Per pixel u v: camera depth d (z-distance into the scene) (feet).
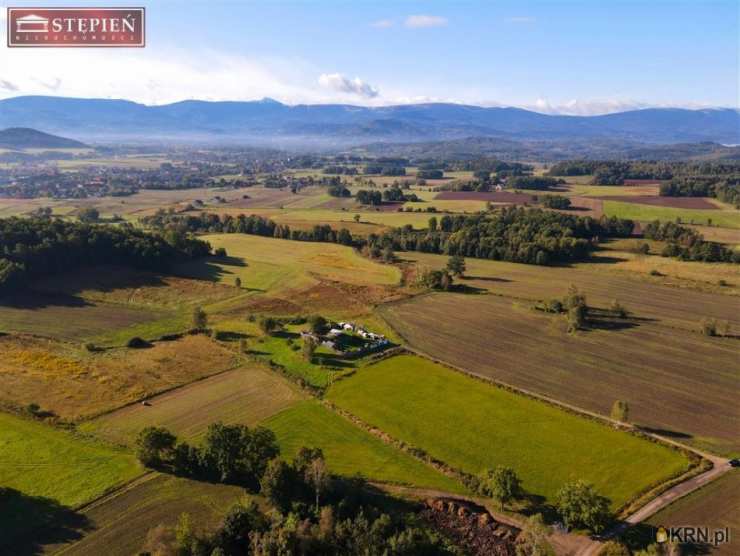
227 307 382.22
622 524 166.09
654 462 197.98
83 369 270.46
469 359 293.23
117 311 363.35
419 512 172.65
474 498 179.73
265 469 177.68
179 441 208.13
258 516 157.69
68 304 368.48
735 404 242.37
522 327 342.23
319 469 170.60
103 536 158.51
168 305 382.63
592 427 222.89
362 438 214.07
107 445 204.74
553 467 195.42
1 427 214.07
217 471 187.73
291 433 216.95
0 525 162.09
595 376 271.69
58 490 177.99
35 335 311.88
